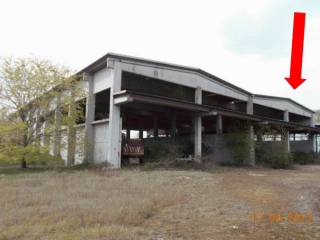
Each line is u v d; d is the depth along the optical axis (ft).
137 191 22.66
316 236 12.69
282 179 36.06
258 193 24.49
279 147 63.31
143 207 17.02
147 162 47.32
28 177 30.99
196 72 56.59
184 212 17.07
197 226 14.24
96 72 50.85
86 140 48.37
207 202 20.08
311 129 81.25
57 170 40.27
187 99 62.49
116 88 43.96
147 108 57.98
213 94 64.23
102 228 12.90
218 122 64.69
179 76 53.01
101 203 17.79
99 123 48.29
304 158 82.69
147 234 12.80
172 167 45.47
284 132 67.21
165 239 12.16
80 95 48.44
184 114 60.70
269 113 86.99
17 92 42.80
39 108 44.57
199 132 55.21
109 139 43.55
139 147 50.57
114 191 22.36
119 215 15.07
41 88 44.01
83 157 49.57
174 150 51.42
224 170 47.60
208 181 31.35
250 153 62.28
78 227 13.28
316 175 42.73
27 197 19.61
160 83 58.44
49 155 44.73
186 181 30.22
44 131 44.24
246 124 64.03
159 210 17.44
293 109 87.40
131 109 61.57
